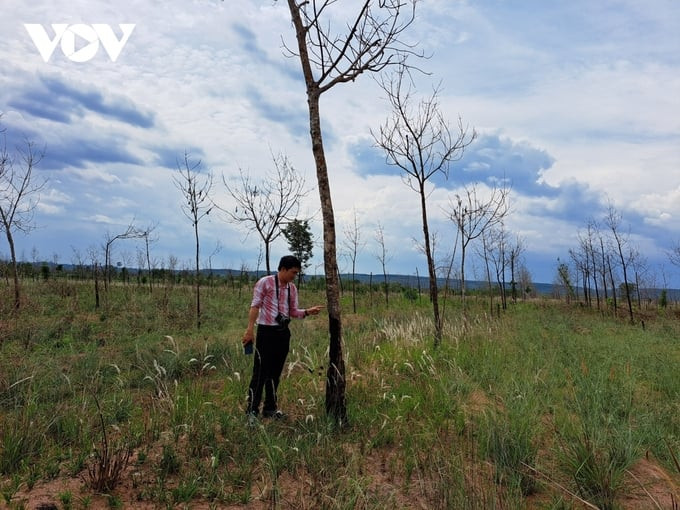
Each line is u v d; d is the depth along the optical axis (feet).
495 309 65.92
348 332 35.86
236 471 11.38
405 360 24.14
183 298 56.80
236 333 36.58
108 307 47.75
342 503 9.59
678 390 20.10
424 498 10.44
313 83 15.93
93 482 10.34
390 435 13.99
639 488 11.38
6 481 10.52
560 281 100.73
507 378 19.90
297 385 19.52
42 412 14.85
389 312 52.70
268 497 10.09
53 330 33.50
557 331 38.52
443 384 18.38
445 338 31.48
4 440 12.01
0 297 41.93
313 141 15.69
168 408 15.67
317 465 11.48
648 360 26.55
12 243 40.93
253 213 38.91
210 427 13.71
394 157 31.22
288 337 16.14
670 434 14.62
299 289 81.46
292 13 16.03
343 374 15.34
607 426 14.06
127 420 15.38
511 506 9.53
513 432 12.83
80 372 20.89
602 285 78.69
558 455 12.25
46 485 10.48
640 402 18.12
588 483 11.00
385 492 10.66
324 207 15.53
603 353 28.32
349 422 15.15
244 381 19.99
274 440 12.83
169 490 10.37
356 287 90.43
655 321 61.26
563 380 20.51
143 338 32.24
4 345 27.35
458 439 13.76
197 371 22.77
